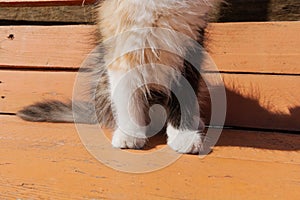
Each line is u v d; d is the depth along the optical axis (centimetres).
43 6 105
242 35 100
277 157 87
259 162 86
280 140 94
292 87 99
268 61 99
